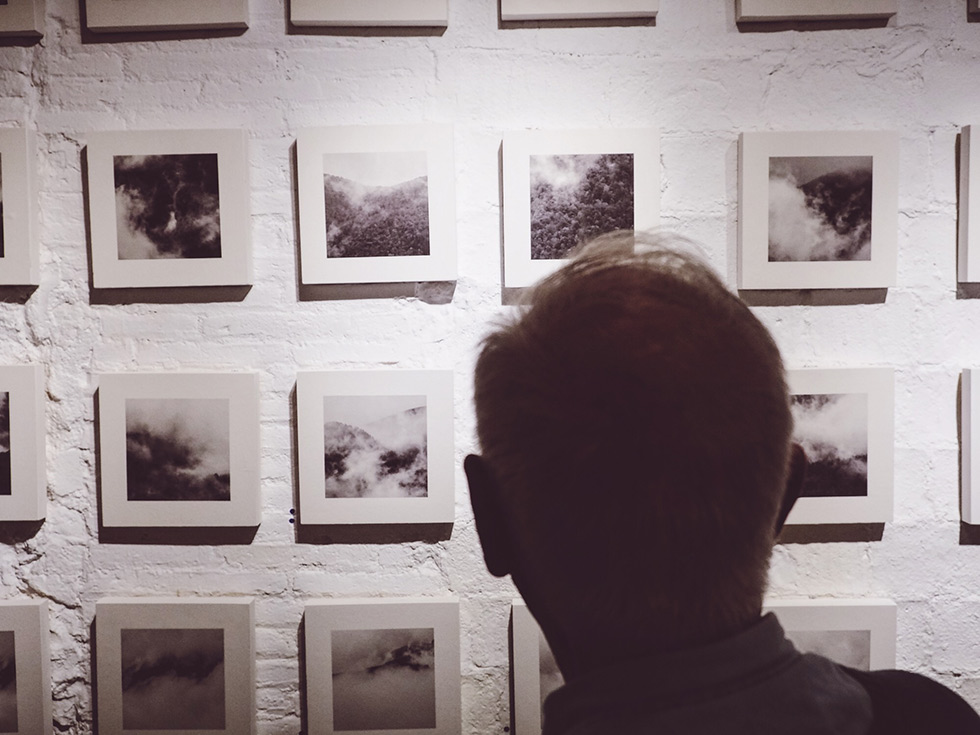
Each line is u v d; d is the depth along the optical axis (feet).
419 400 4.66
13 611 4.75
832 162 4.58
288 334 4.74
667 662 1.38
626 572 1.38
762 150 4.58
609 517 1.37
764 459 1.40
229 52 4.66
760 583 1.46
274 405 4.75
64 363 4.76
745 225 4.60
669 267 1.57
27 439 4.71
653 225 4.57
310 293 4.72
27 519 4.73
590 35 4.65
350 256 4.62
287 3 4.65
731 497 1.36
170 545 4.80
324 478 4.66
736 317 1.46
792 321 4.72
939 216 4.69
